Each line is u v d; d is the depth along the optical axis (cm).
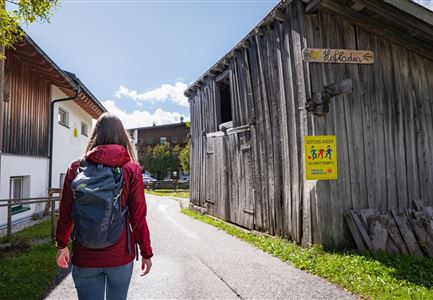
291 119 596
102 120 210
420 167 636
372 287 359
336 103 557
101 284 186
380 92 608
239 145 809
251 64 755
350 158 557
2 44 438
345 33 583
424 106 664
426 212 596
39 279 389
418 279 388
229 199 862
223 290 374
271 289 374
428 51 670
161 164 3956
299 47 568
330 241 522
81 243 178
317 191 527
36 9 404
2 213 758
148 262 195
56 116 1111
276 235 638
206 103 1070
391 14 554
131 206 192
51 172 1053
